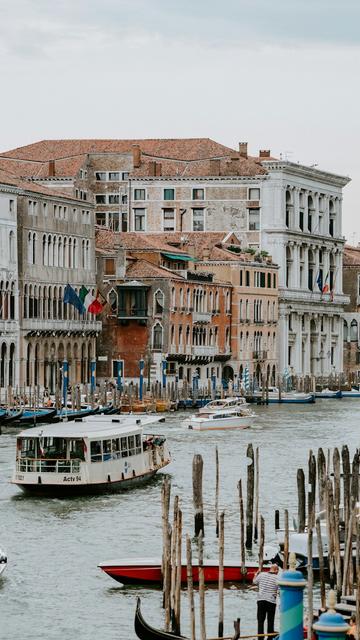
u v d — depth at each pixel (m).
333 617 34.06
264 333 184.12
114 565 57.62
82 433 79.06
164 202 191.62
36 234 144.75
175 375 159.88
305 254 199.88
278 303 189.50
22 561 62.25
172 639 47.56
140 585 57.84
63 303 150.38
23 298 142.12
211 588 57.53
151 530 68.88
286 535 55.97
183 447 103.88
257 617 52.19
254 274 180.00
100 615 54.16
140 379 138.62
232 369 175.38
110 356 158.25
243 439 110.75
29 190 143.00
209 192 191.62
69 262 152.00
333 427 123.69
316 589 57.28
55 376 148.75
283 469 89.75
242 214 192.00
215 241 184.12
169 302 157.75
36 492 78.75
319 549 53.25
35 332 143.62
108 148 195.12
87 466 78.38
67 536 67.50
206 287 168.75
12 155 191.38
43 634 52.09
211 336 170.88
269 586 50.59
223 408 126.00
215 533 67.94
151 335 157.50
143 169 192.00
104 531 68.69
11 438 106.00
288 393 162.88
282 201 191.50
